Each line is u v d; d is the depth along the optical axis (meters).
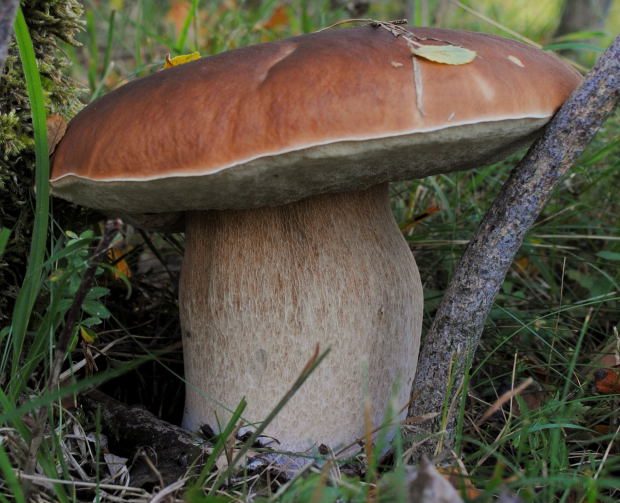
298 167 0.35
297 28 0.73
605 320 0.49
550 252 0.53
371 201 0.41
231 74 0.36
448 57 0.35
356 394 0.40
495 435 0.42
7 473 0.33
